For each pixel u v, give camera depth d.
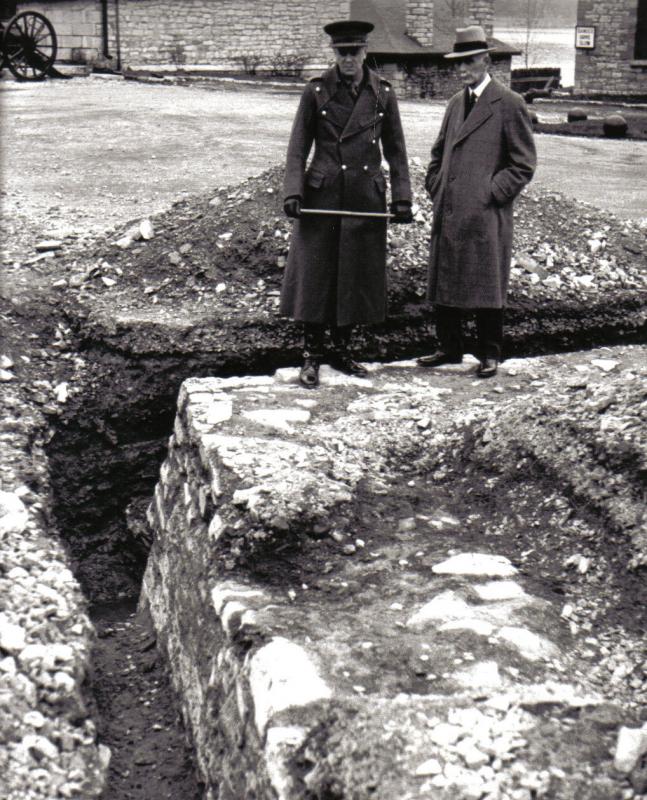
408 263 7.29
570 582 4.07
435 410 5.63
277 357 6.79
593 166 15.08
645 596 3.88
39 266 7.86
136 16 28.03
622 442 4.47
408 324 7.12
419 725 3.18
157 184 11.45
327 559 4.29
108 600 6.09
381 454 5.13
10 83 23.81
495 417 5.20
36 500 5.39
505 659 3.55
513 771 3.01
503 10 85.06
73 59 28.31
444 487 4.95
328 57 30.02
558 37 105.44
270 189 8.00
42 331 7.05
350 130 5.76
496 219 5.91
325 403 5.73
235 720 3.62
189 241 7.70
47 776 3.52
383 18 28.19
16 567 4.55
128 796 4.00
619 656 3.65
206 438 5.12
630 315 7.53
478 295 5.94
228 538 4.41
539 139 18.56
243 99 21.42
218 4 28.78
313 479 4.67
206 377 6.45
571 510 4.42
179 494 5.41
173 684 4.60
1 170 12.15
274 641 3.65
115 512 6.54
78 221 9.36
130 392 6.60
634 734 3.08
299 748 3.15
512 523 4.52
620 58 30.12
